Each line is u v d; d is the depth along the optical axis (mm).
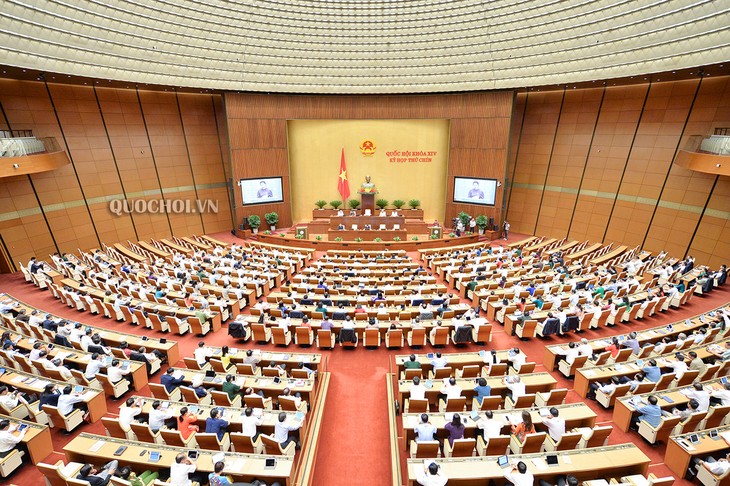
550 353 10516
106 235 21844
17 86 18641
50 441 7488
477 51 22453
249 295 14648
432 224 26547
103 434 8211
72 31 16703
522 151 25625
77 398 8266
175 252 21984
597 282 15594
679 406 8125
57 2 15617
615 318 12938
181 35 20203
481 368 9820
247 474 6230
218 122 25922
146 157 23438
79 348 10602
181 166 24875
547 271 17375
